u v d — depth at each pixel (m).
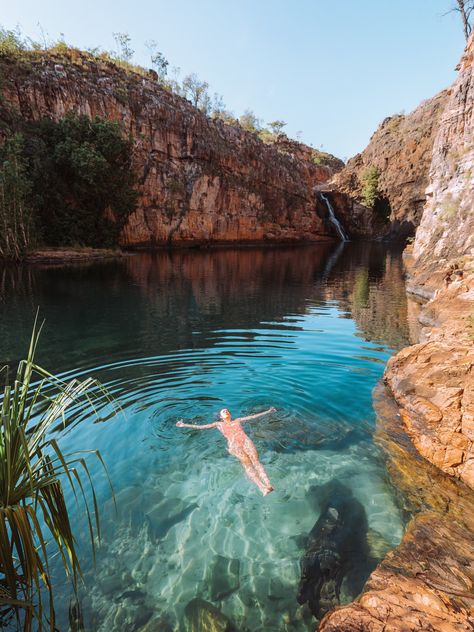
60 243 37.06
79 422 6.50
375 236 62.19
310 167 86.06
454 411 5.87
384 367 9.17
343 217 66.44
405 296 19.03
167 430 6.35
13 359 9.68
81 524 4.39
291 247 54.47
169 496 4.88
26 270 26.80
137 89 46.19
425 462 5.64
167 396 7.52
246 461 5.34
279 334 12.07
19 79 37.03
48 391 7.66
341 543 4.17
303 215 65.94
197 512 4.61
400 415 6.86
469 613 3.12
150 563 3.91
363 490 5.02
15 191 29.78
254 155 59.47
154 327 12.90
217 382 8.21
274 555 4.03
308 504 4.76
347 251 47.53
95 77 43.53
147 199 46.03
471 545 4.01
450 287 13.61
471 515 4.55
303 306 16.66
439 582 3.50
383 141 59.78
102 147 37.53
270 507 4.71
